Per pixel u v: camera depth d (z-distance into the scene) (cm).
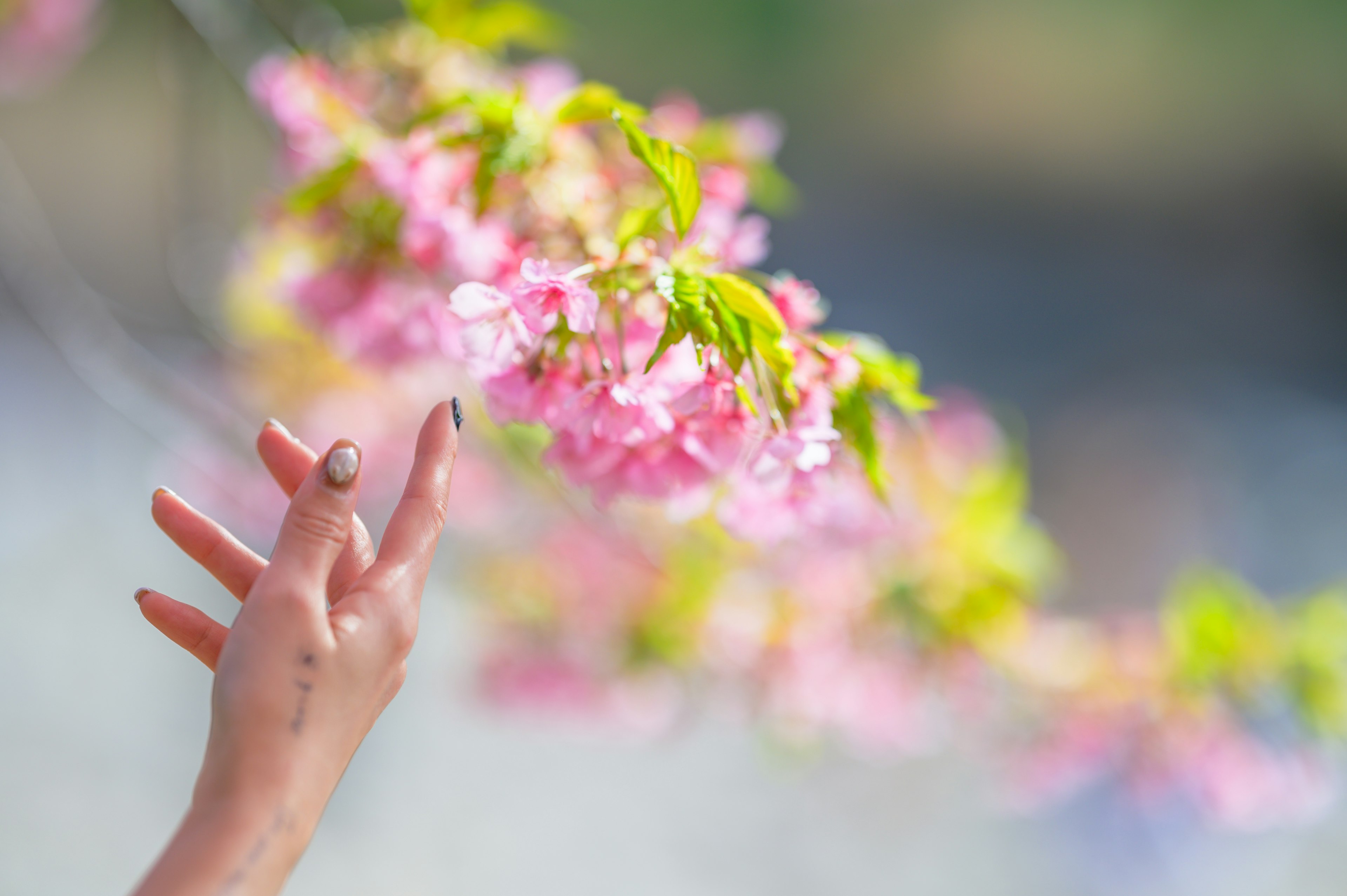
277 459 128
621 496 134
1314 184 1153
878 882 480
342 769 116
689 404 130
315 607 117
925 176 1213
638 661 241
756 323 130
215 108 221
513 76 168
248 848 113
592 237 146
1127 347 959
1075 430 792
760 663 236
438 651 526
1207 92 1191
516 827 495
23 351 631
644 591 241
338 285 159
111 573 584
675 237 140
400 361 164
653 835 502
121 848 446
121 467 634
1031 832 495
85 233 773
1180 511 704
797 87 1232
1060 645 247
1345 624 230
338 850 467
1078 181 1200
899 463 214
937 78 1235
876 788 535
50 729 496
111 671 537
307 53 168
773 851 497
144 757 494
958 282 1076
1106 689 240
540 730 285
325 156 161
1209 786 237
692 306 129
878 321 981
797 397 131
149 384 229
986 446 230
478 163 149
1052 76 1223
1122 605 640
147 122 802
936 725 252
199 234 229
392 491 278
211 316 246
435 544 121
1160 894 460
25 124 790
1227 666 231
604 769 548
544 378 131
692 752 568
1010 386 867
